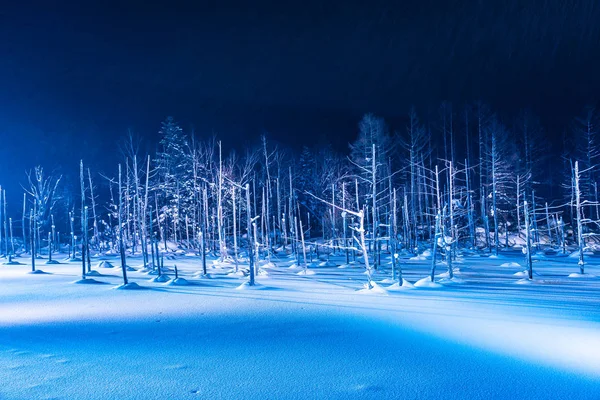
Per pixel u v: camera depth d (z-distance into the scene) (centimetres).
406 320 1308
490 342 1033
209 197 5200
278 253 5175
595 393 704
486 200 5447
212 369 835
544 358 899
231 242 5338
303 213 6344
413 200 5088
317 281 2525
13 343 1042
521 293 1911
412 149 5272
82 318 1376
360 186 5131
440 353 941
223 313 1457
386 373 808
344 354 937
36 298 1855
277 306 1597
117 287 2166
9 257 3991
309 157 6569
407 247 4938
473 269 3161
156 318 1371
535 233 4950
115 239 5759
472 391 716
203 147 6231
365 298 1792
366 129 5088
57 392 712
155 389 726
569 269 3098
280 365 860
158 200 6031
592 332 1135
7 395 699
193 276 2827
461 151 6225
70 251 5303
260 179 5978
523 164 5716
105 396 695
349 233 4747
